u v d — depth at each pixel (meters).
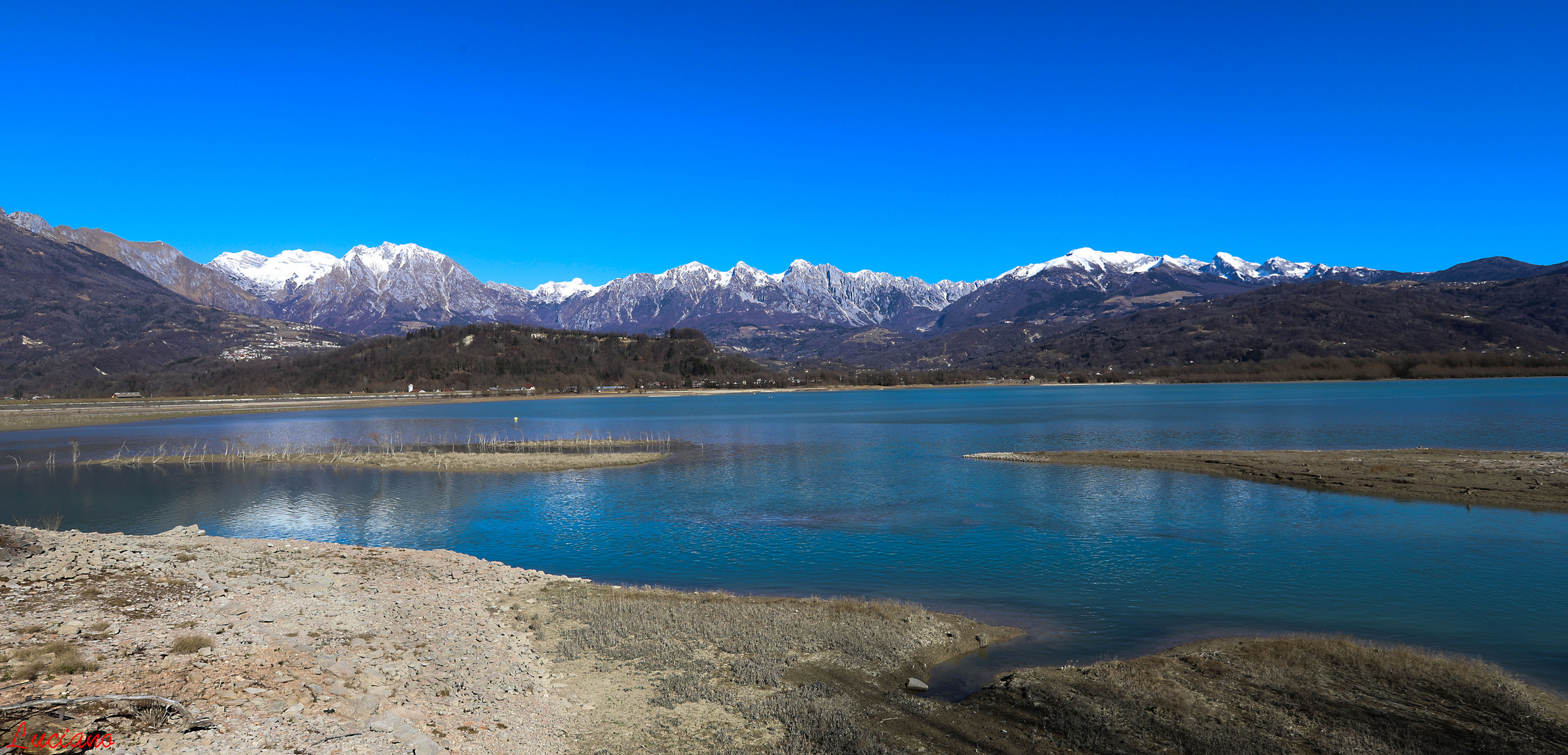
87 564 19.42
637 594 22.56
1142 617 20.50
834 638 18.00
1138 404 152.50
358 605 18.98
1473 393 165.50
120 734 10.05
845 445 75.62
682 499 43.00
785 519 36.47
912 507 39.06
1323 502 37.78
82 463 62.41
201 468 58.94
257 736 10.61
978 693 14.91
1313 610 20.86
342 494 46.09
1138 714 13.58
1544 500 36.09
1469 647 17.78
